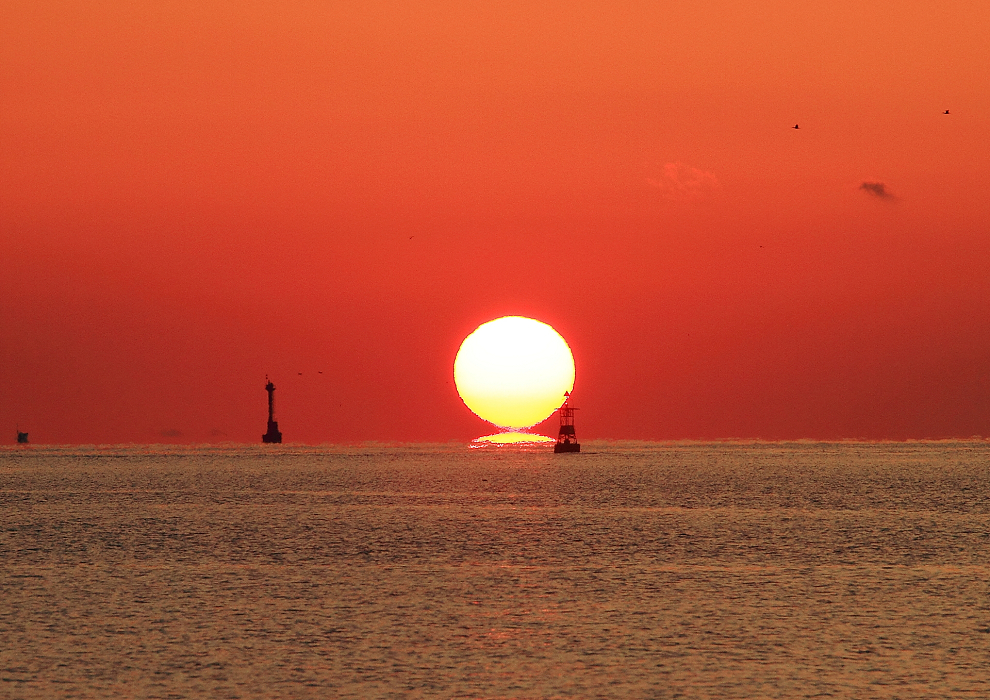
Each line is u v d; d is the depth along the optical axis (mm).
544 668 169625
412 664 172000
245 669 169125
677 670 168500
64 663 172625
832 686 160250
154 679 164000
